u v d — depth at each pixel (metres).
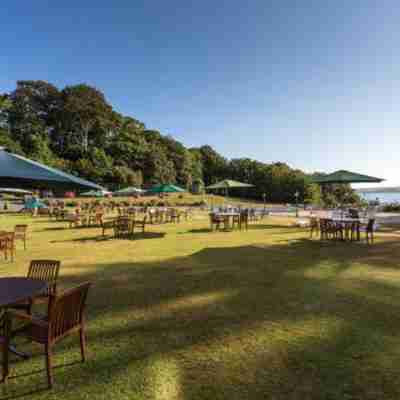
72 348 2.62
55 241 8.94
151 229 11.98
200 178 59.62
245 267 5.64
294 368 2.29
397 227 12.24
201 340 2.77
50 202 26.88
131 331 2.97
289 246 7.96
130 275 5.10
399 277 4.89
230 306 3.65
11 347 2.58
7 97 47.66
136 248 7.71
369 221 8.60
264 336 2.84
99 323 3.16
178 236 9.91
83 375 2.21
